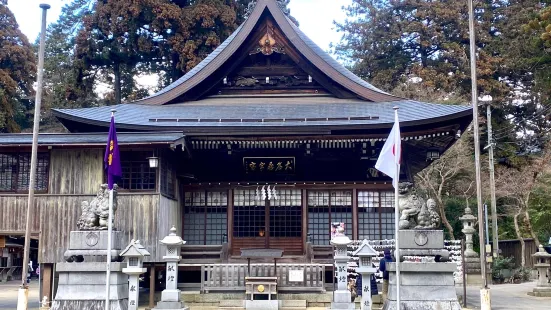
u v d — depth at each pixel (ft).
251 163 78.23
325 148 76.79
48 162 66.23
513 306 65.36
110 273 49.67
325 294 60.95
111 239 49.44
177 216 75.00
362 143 73.15
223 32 154.51
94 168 65.92
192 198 77.92
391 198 76.54
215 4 153.69
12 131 136.15
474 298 71.72
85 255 50.29
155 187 66.23
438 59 167.02
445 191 135.74
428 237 50.67
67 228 64.85
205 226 77.25
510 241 129.59
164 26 149.89
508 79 167.02
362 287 52.16
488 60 157.58
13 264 150.20
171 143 64.13
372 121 70.38
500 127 160.04
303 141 72.33
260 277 58.85
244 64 84.84
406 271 49.42
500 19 170.50
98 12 151.02
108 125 71.46
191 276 76.59
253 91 84.89
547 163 127.24
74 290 49.47
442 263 49.21
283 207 77.10
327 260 72.43
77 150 66.23
